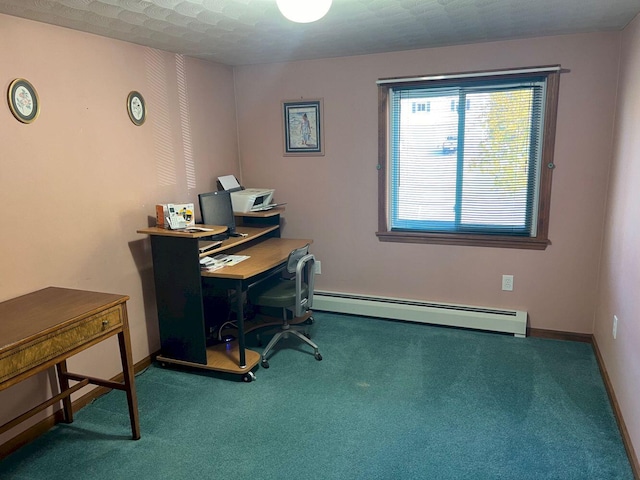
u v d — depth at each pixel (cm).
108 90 264
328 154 371
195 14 221
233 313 354
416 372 284
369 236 372
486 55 310
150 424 236
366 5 217
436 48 321
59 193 237
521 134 319
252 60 356
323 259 392
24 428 224
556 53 295
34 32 220
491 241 335
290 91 371
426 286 363
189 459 209
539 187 317
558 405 245
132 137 283
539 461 202
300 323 362
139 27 241
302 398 258
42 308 199
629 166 236
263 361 295
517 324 329
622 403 223
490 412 240
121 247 279
